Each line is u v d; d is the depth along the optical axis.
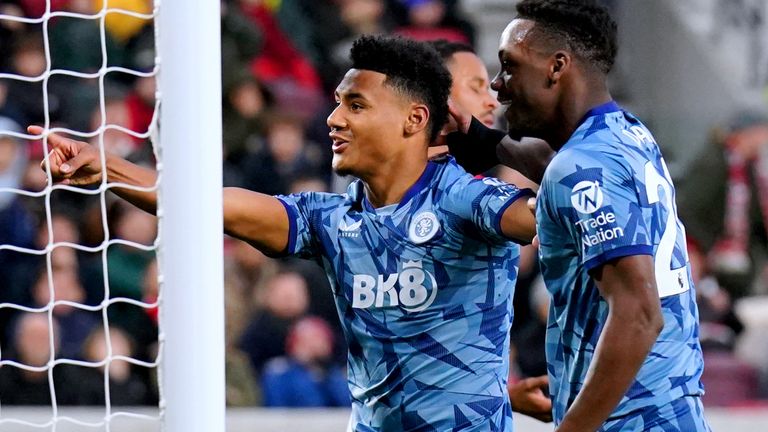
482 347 12.50
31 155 27.98
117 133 29.08
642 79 36.38
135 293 25.80
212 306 10.42
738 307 30.25
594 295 11.22
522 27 11.62
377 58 12.35
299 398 25.73
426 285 12.33
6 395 23.88
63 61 29.89
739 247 31.25
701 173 31.64
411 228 12.35
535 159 13.46
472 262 12.38
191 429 10.34
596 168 10.90
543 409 14.54
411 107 12.38
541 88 11.51
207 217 10.40
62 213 26.77
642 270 10.63
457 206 12.21
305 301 26.59
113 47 30.55
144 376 24.86
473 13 35.38
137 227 26.27
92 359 24.58
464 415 12.46
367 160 12.38
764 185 31.86
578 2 11.50
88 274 25.83
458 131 13.76
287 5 33.25
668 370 11.17
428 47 12.56
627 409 11.11
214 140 10.45
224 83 30.20
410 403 12.52
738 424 22.44
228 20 31.08
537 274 26.22
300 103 32.06
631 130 11.45
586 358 11.35
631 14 36.62
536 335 25.75
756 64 36.25
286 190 29.45
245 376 25.83
